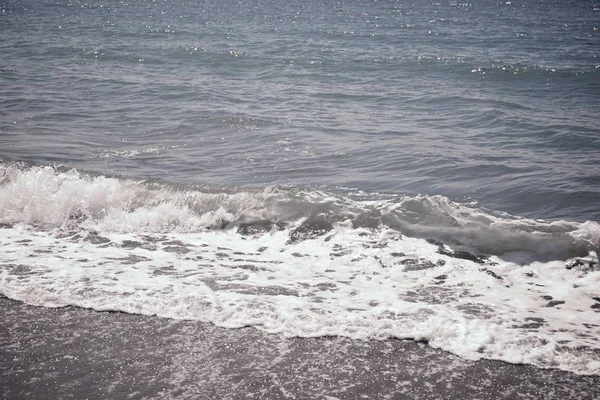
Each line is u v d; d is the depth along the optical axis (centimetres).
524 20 5603
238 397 409
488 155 1084
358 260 638
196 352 464
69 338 484
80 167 966
